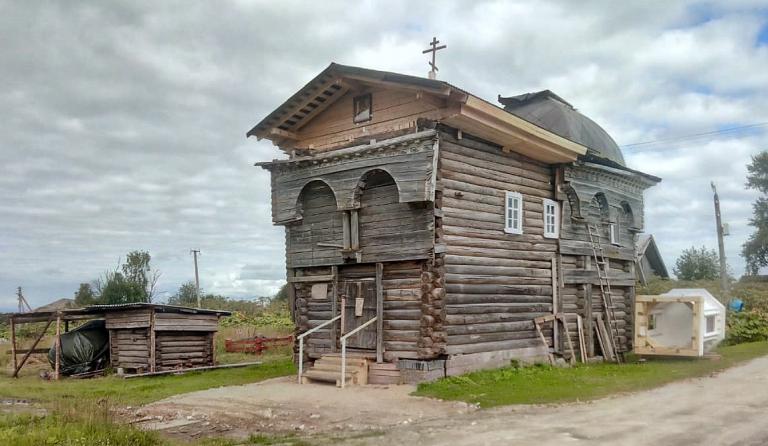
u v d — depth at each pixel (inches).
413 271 668.1
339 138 758.5
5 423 480.1
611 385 629.0
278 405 560.4
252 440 431.2
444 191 662.5
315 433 453.7
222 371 925.2
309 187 764.6
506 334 729.6
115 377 907.4
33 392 730.8
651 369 745.0
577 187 842.8
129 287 1856.5
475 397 570.6
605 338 873.5
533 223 786.2
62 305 2062.0
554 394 579.8
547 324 794.8
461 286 674.8
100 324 1051.9
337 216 735.7
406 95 696.4
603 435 413.7
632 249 984.3
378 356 678.5
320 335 749.3
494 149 735.1
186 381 800.3
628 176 944.3
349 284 723.4
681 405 518.0
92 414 469.7
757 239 2327.8
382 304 684.1
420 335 648.4
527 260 771.4
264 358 1143.0
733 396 554.3
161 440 431.5
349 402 565.0
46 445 401.7
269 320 1936.5
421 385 621.9
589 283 864.3
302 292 775.1
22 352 987.3
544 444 391.9
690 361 825.5
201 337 1018.7
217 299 2427.4
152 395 667.4
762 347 956.0
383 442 414.3
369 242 699.4
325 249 741.9
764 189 2397.9
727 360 815.1
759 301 1412.4
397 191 681.6
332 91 745.0
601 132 984.9
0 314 2079.2
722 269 1515.7
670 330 940.0
